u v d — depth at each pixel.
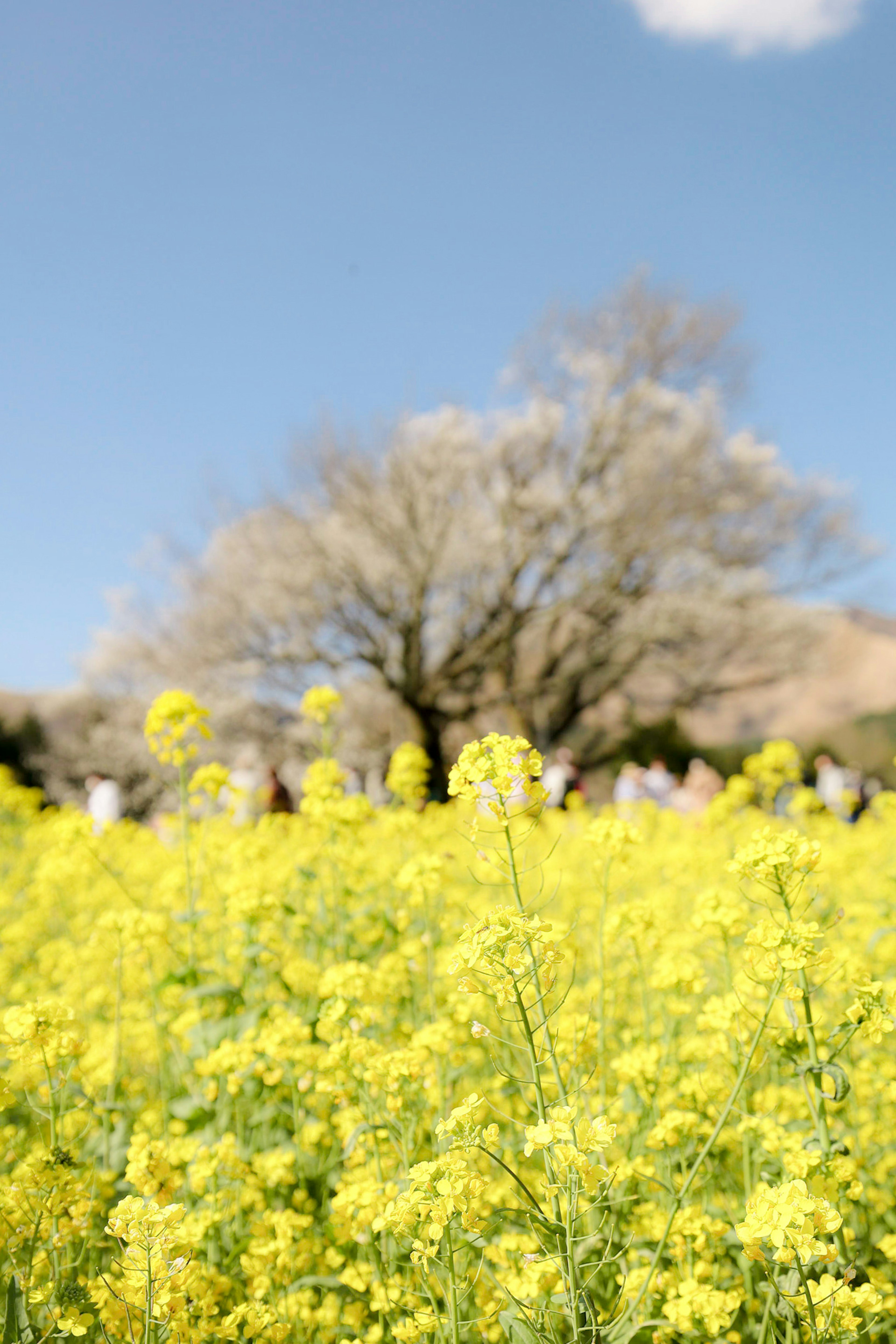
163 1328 1.55
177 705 3.67
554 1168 1.53
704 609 24.36
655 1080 2.40
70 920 5.17
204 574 26.00
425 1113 2.34
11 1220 1.90
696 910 2.58
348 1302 2.19
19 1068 2.36
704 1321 1.81
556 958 1.58
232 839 4.83
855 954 3.20
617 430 26.05
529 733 26.62
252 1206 2.44
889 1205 2.33
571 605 25.28
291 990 3.27
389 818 4.32
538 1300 1.79
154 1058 3.39
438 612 25.36
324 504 25.50
